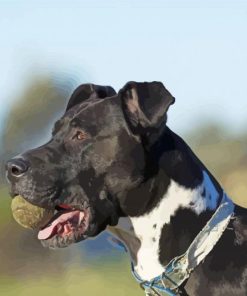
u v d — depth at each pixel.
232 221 10.21
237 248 10.04
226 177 39.31
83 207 10.37
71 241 10.45
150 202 10.28
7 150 43.34
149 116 10.20
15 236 31.39
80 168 10.39
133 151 10.28
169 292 10.12
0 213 31.47
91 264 30.58
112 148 10.33
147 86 10.38
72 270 29.28
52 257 31.23
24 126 44.12
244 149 40.62
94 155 10.38
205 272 9.99
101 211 10.38
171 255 10.19
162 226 10.23
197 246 10.09
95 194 10.38
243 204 37.00
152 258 10.26
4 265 31.17
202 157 40.97
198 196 10.26
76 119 10.51
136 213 10.30
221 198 10.38
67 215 10.49
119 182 10.31
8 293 26.53
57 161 10.39
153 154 10.29
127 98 10.41
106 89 11.40
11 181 10.39
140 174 10.27
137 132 10.27
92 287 24.28
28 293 25.58
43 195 10.27
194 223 10.20
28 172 10.30
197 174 10.34
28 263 31.23
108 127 10.38
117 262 30.64
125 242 10.55
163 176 10.27
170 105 10.19
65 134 10.55
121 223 10.45
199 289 9.99
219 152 40.88
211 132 41.59
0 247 31.23
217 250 10.05
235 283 9.87
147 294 10.30
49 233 10.49
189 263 10.05
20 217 10.46
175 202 10.24
